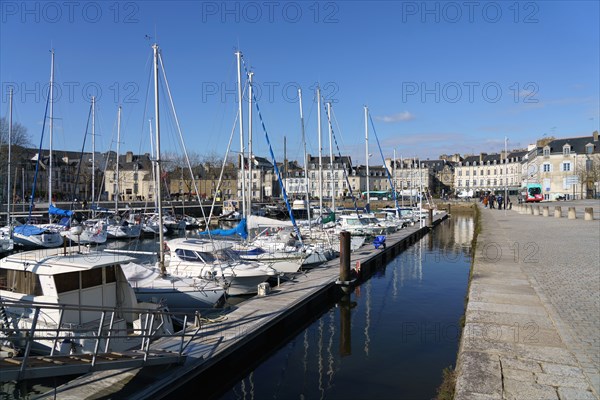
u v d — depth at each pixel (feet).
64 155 319.47
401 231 129.39
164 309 37.06
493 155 428.15
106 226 114.73
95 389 25.73
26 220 123.95
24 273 34.32
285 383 32.40
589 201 220.84
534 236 84.12
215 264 53.83
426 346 39.34
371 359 36.55
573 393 20.94
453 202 293.23
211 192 295.07
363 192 345.72
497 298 38.11
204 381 30.25
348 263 58.49
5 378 20.04
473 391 21.25
